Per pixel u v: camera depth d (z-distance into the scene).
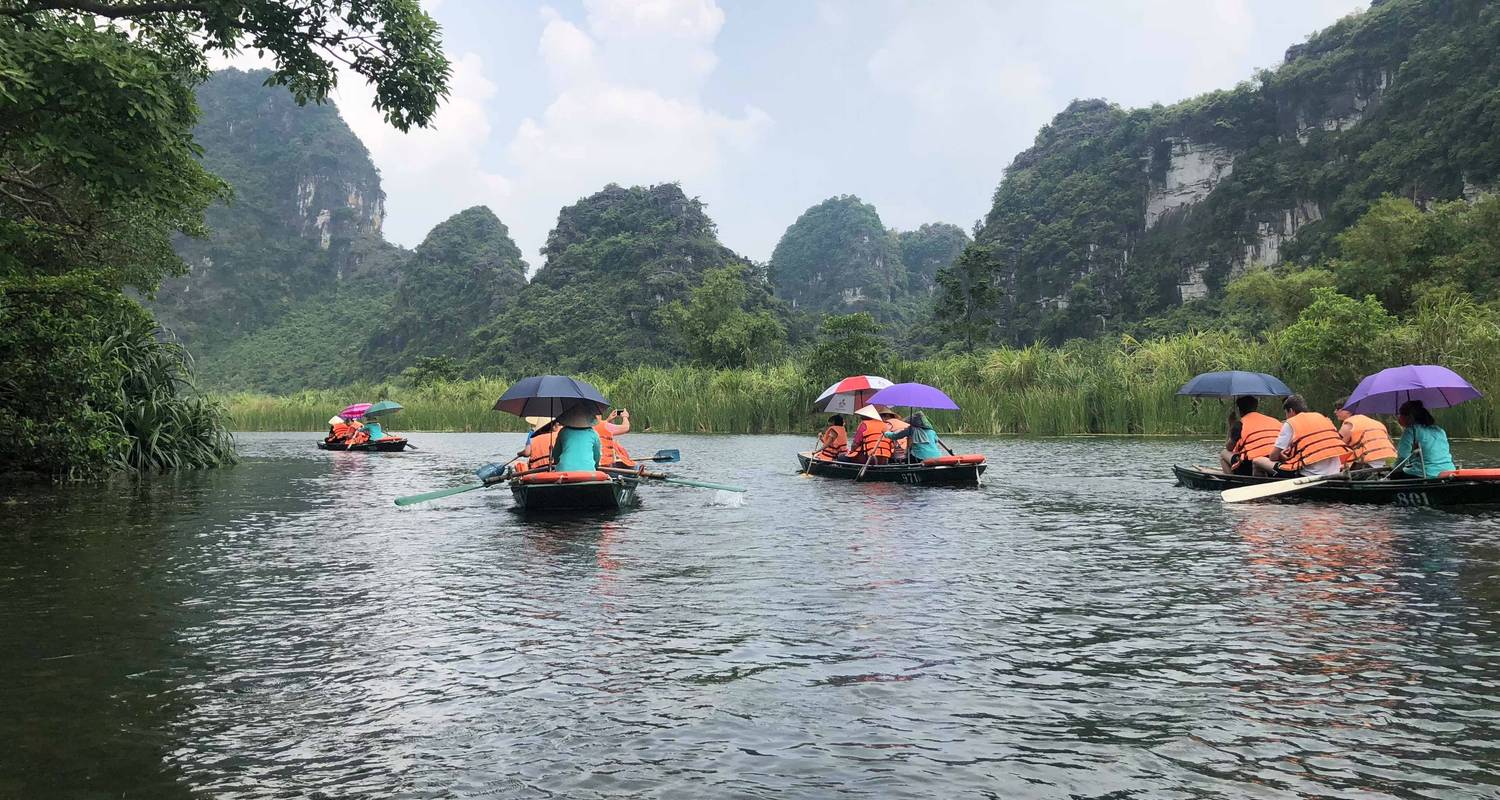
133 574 5.58
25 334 10.37
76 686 3.34
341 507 9.39
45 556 6.25
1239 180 98.69
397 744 2.78
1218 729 2.84
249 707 3.12
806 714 3.01
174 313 146.62
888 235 185.62
